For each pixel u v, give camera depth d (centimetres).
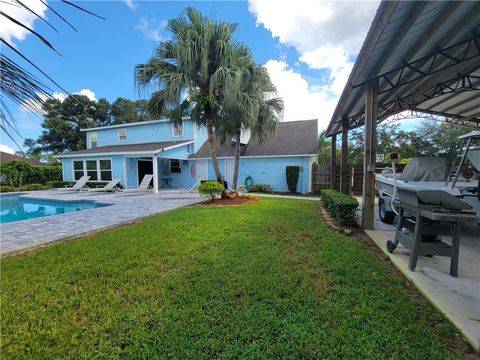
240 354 154
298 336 168
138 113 2778
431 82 482
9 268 288
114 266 290
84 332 178
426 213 256
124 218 591
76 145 2362
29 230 478
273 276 257
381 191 565
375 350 156
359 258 309
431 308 202
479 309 197
